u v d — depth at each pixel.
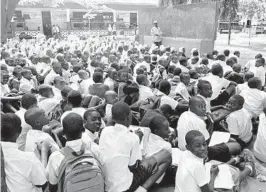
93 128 3.71
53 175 2.86
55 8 37.97
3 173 2.09
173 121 4.92
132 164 3.30
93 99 5.08
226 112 5.15
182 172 3.05
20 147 3.78
